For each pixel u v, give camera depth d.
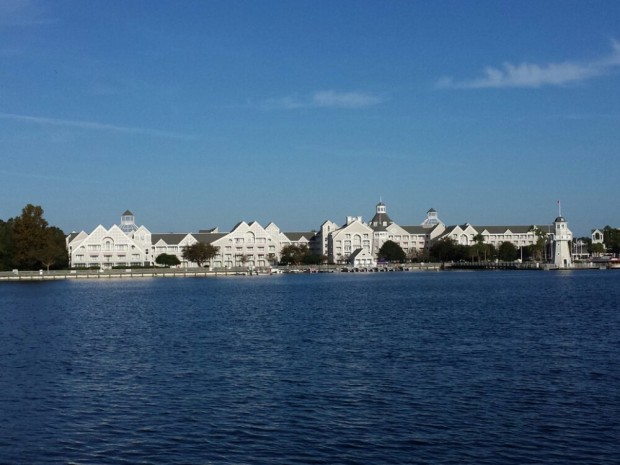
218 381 48.19
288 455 32.47
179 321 89.75
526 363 53.78
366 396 43.19
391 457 32.06
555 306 106.62
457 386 45.69
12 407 41.28
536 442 33.81
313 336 72.25
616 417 37.75
